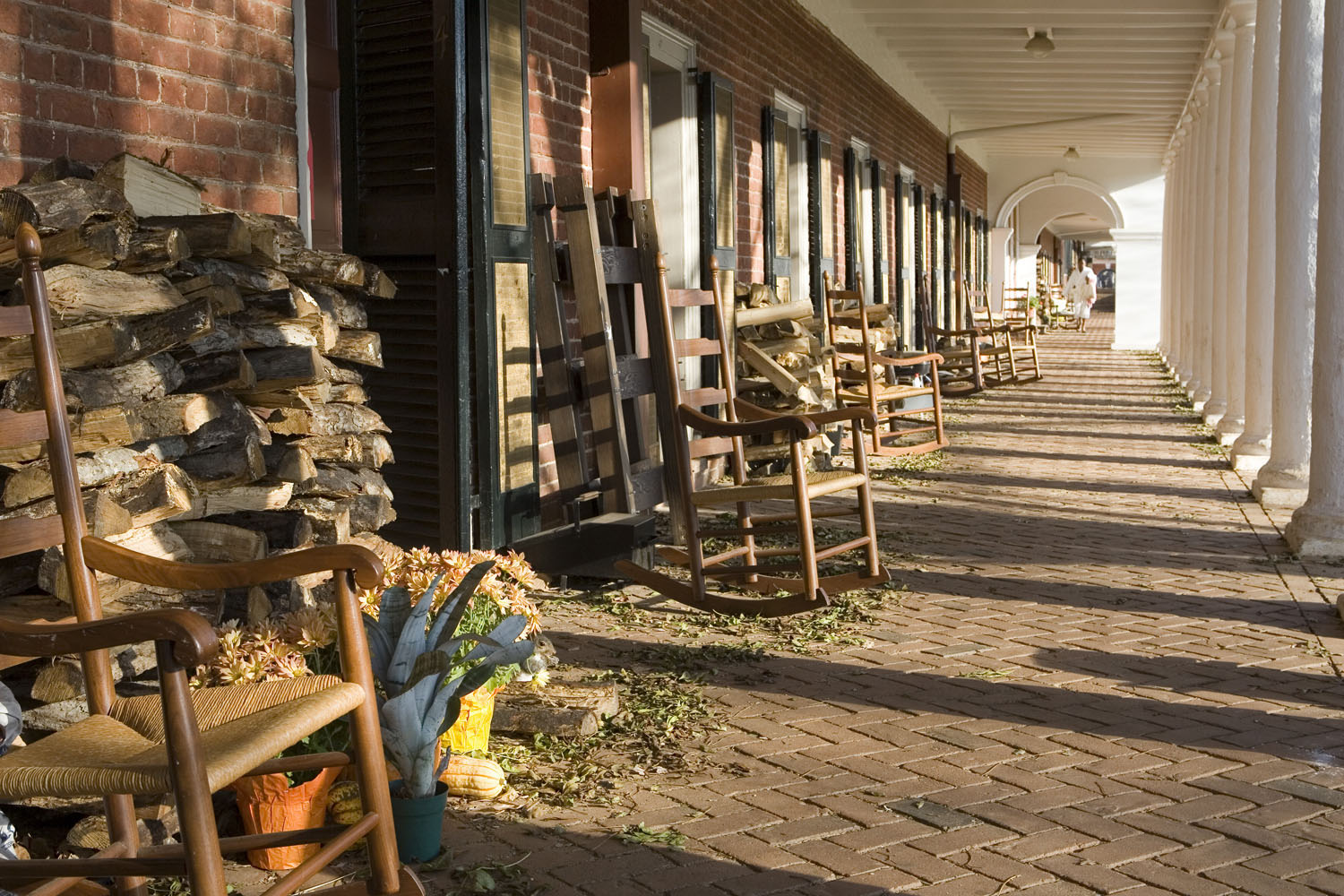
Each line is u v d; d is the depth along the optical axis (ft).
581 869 9.55
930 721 13.08
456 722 11.16
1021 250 104.53
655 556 21.04
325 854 7.29
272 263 11.43
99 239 9.50
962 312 73.36
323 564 7.65
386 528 18.57
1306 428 27.12
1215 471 32.40
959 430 41.98
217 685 9.87
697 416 16.58
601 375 19.49
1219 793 11.14
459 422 17.89
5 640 6.42
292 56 14.28
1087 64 52.44
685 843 10.03
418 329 18.13
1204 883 9.33
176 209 11.44
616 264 20.02
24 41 10.89
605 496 19.66
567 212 19.57
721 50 30.63
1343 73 21.08
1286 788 11.26
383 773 7.89
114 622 6.31
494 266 18.33
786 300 36.32
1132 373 67.05
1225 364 44.04
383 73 18.12
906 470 32.58
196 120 12.84
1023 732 12.77
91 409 9.44
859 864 9.65
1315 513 22.09
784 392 29.25
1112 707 13.60
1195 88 51.26
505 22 18.43
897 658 15.51
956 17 45.14
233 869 9.59
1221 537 23.68
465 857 9.75
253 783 9.35
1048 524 24.99
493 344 18.35
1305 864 9.66
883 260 50.21
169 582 7.88
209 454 10.59
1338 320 21.89
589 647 15.98
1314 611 17.94
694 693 14.02
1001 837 10.17
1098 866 9.63
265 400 11.48
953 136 69.21
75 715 9.34
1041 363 74.69
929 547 22.54
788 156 36.63
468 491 18.07
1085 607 18.22
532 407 19.44
